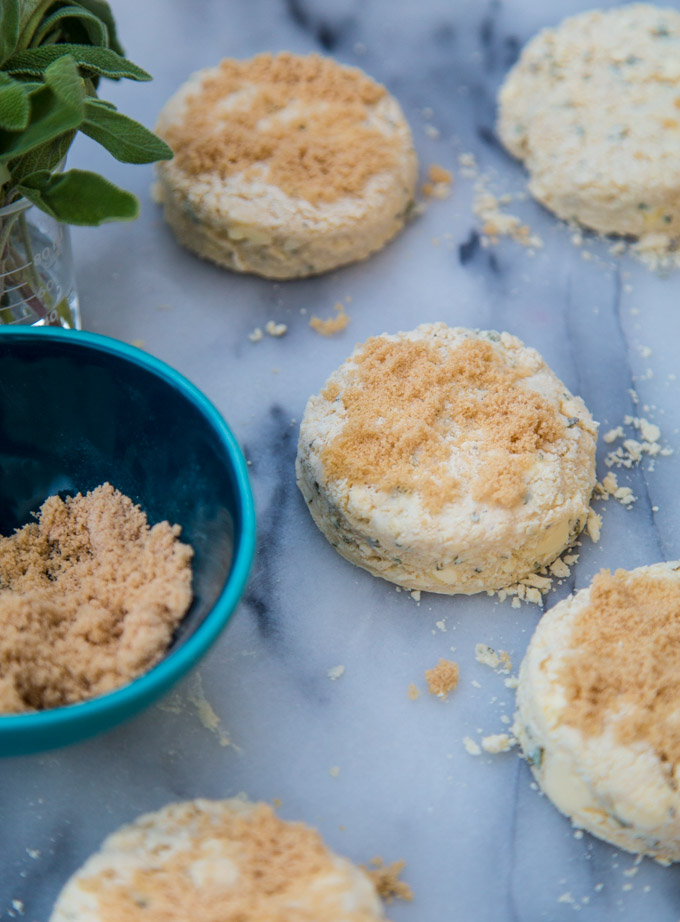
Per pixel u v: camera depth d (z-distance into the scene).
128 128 0.29
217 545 0.28
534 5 0.40
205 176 0.35
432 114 0.39
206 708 0.30
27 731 0.25
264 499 0.32
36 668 0.27
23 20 0.29
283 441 0.33
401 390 0.31
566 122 0.36
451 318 0.35
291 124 0.36
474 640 0.31
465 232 0.37
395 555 0.30
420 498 0.30
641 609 0.29
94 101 0.28
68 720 0.25
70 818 0.29
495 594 0.31
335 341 0.35
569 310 0.35
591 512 0.32
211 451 0.29
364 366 0.32
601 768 0.28
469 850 0.28
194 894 0.26
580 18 0.39
